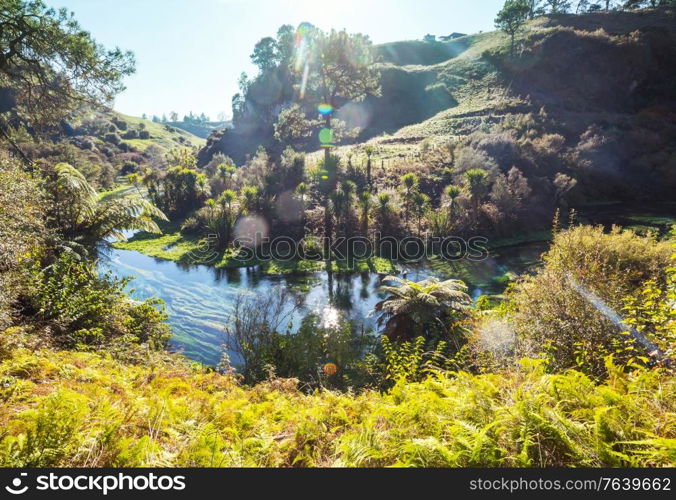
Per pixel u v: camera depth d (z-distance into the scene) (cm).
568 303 459
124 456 171
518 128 4119
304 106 5253
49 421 179
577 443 161
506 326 562
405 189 2914
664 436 166
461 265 2112
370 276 2022
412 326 1028
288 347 895
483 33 9288
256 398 367
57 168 1270
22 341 377
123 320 707
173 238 2850
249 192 2739
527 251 2280
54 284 670
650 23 6788
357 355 953
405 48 8900
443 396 271
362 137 5903
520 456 153
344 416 246
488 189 2784
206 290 1794
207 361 1062
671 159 3672
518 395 205
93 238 1276
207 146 7219
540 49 6181
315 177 3347
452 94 6475
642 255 682
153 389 330
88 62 1397
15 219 588
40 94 1489
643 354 347
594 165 3650
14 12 1257
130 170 6756
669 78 5397
